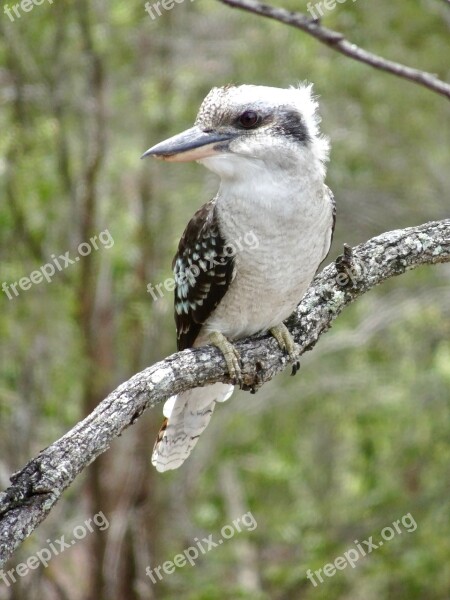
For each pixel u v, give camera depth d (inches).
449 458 593.6
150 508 580.7
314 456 655.1
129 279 569.9
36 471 221.6
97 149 541.0
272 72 588.1
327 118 602.9
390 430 592.7
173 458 334.6
